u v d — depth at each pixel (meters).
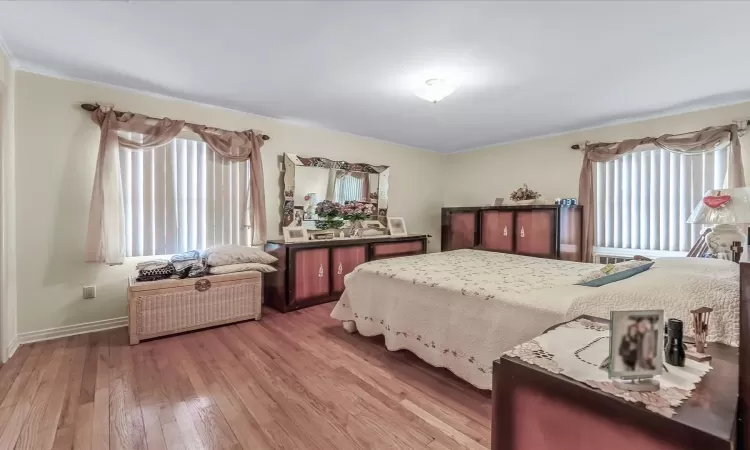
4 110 2.38
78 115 2.85
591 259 4.07
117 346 2.62
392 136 4.82
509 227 4.38
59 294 2.80
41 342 2.68
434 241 5.89
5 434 1.57
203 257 3.23
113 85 2.97
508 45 2.20
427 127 4.29
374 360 2.43
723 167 3.29
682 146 3.43
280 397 1.92
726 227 1.91
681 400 0.70
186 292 2.90
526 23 1.94
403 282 2.47
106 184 2.84
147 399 1.88
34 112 2.68
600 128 4.12
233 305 3.17
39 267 2.72
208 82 2.88
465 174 5.68
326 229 4.37
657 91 2.98
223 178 3.59
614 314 0.76
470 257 3.34
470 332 2.02
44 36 2.15
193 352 2.53
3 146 2.37
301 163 4.13
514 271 2.58
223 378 2.13
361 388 2.03
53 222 2.77
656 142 3.58
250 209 3.75
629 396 0.72
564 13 1.83
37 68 2.63
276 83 2.88
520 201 4.51
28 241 2.68
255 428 1.64
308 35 2.11
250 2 1.78
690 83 2.80
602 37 2.08
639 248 3.81
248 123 3.76
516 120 3.92
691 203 3.47
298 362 2.38
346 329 2.99
